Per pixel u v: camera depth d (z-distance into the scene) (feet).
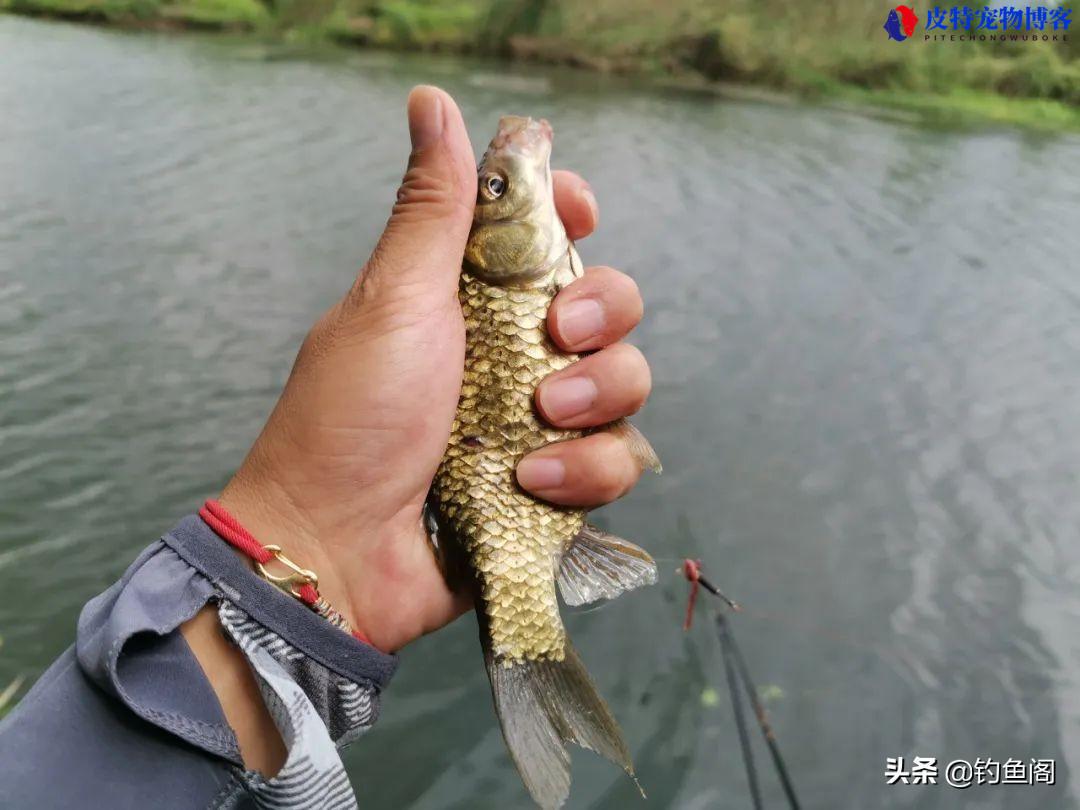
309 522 0.71
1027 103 8.13
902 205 5.26
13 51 6.77
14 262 3.58
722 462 2.83
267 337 3.25
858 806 1.78
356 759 1.83
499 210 0.75
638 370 0.76
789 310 3.87
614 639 2.16
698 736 1.92
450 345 0.74
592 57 8.50
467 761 1.83
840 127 6.87
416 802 1.74
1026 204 5.48
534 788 0.68
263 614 0.61
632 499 2.63
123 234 3.95
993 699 2.06
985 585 2.41
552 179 0.82
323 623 0.62
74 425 2.66
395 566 0.73
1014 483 2.86
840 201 5.22
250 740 0.60
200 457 2.60
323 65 7.54
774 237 4.62
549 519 0.76
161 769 0.55
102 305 3.35
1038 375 3.53
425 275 0.73
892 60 8.31
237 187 4.61
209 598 0.60
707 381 3.28
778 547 2.48
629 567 0.78
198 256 3.82
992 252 4.72
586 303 0.75
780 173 5.62
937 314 3.96
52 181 4.41
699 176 5.40
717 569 2.39
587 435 0.77
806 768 1.87
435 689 2.01
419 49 8.75
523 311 0.75
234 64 7.25
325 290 3.63
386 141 5.58
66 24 8.13
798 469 2.83
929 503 2.72
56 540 2.25
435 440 0.73
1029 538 2.61
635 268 4.10
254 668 0.58
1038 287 4.34
